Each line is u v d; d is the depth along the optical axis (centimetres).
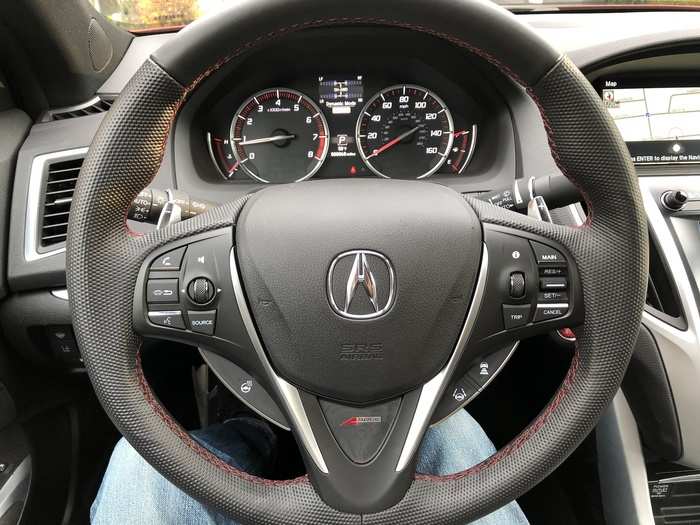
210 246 72
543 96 69
